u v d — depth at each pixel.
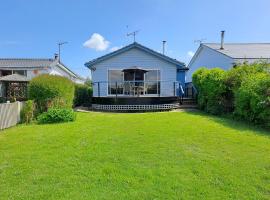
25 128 10.52
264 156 6.18
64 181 4.80
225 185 4.59
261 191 4.39
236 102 11.84
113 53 18.97
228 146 7.08
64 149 6.94
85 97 22.77
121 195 4.25
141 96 17.30
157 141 7.66
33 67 27.11
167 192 4.34
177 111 15.86
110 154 6.40
